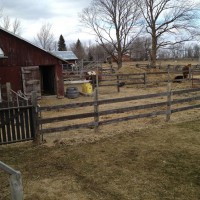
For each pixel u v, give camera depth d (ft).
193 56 298.56
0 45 55.31
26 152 24.73
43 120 26.84
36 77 59.11
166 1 140.05
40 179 19.47
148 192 17.24
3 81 56.34
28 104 26.11
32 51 58.39
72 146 25.89
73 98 61.11
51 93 66.54
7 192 17.51
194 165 20.99
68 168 21.11
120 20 158.10
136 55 289.74
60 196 17.17
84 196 17.06
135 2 180.65
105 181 18.83
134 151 24.22
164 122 34.12
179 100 35.19
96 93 29.14
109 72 125.90
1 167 12.29
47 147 25.81
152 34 142.10
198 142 26.30
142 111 42.42
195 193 16.97
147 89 72.28
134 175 19.60
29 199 16.94
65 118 27.78
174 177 19.11
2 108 25.13
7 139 26.05
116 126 33.14
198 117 36.40
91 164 21.70
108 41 185.16
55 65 61.31
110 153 23.91
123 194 17.08
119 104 49.62
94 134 29.58
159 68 120.78
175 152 23.76
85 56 325.01
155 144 25.94
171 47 144.77
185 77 84.38
